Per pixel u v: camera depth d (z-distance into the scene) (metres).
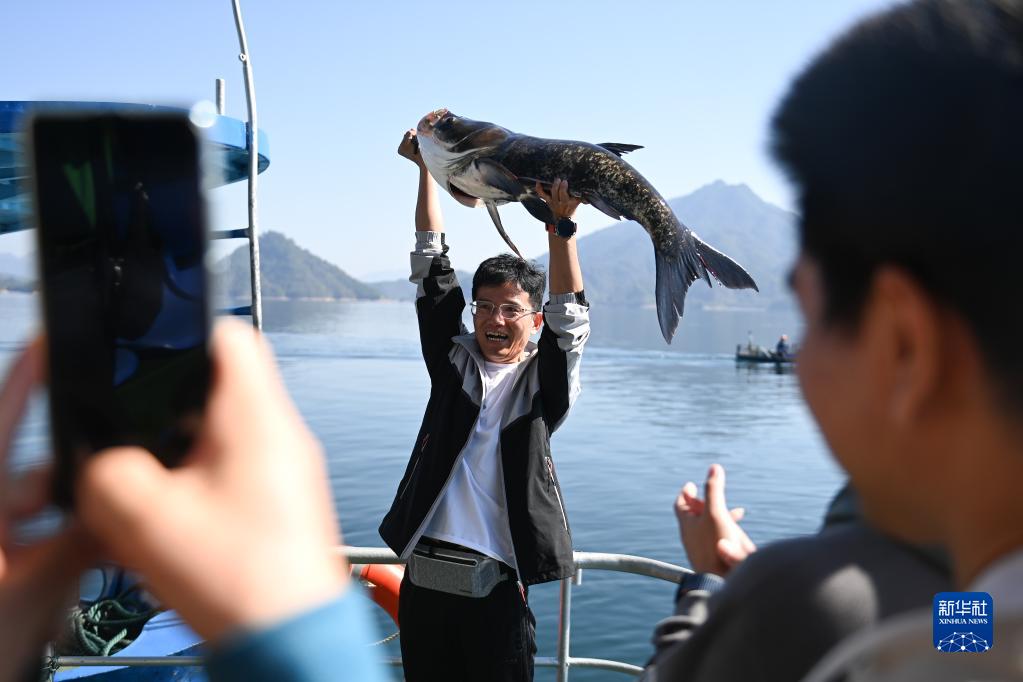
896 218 0.52
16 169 4.18
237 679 0.38
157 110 0.47
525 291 3.59
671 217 3.35
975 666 0.50
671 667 0.79
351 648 0.39
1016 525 0.53
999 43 0.52
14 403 0.44
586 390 41.44
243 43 4.16
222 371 0.44
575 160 3.29
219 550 0.39
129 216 0.45
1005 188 0.49
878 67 0.55
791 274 0.65
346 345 72.19
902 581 0.67
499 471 3.39
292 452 0.43
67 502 0.41
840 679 0.57
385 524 3.49
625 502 17.80
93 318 0.44
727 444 25.83
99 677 4.39
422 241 3.91
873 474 0.59
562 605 3.33
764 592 0.72
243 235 4.10
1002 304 0.49
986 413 0.52
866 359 0.57
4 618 0.41
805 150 0.59
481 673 3.27
